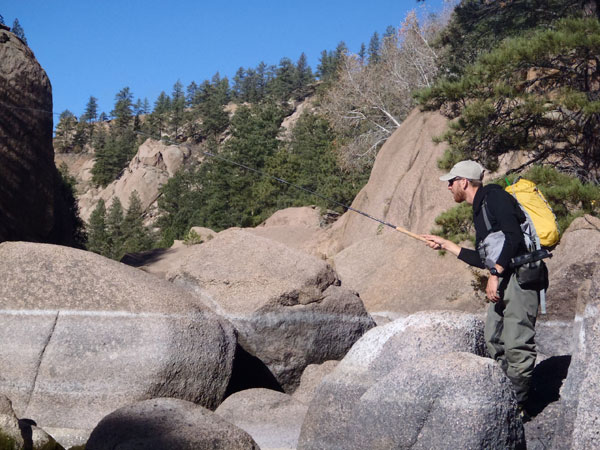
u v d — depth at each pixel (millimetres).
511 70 13039
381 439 3914
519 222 4531
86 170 145500
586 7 15742
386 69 41250
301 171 58438
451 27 26031
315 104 70562
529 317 4496
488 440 3711
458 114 14367
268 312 7930
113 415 4543
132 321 6270
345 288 8547
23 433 4996
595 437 3311
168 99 191250
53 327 6188
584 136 13734
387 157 25625
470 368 3875
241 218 61062
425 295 14070
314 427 4457
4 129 16766
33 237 17688
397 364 4520
